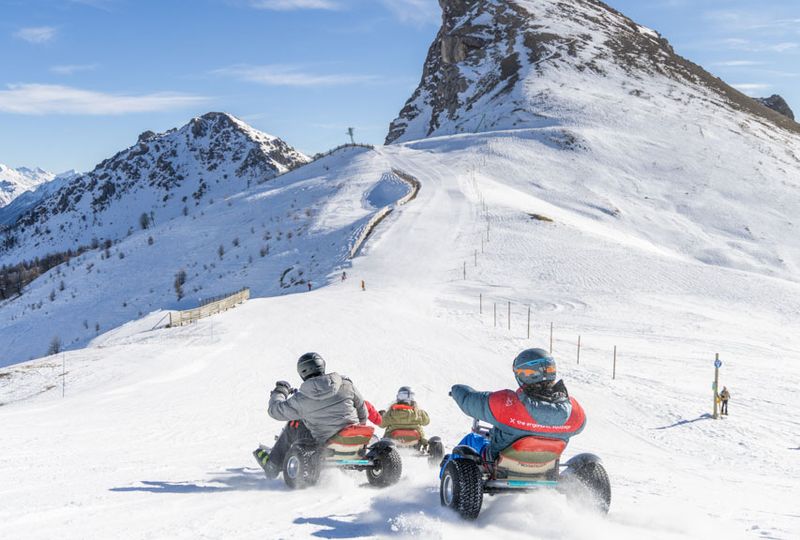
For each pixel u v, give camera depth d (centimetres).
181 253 12456
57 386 2392
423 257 6662
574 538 509
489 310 4756
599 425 1972
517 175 12344
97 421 1461
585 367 3027
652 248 9519
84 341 10169
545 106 17488
